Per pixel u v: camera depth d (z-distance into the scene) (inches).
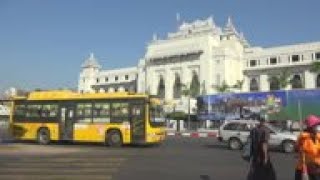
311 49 4190.5
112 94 1237.7
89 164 773.9
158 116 1232.2
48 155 940.6
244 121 1198.9
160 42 4963.1
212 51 4517.7
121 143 1213.7
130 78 5462.6
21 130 1330.0
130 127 1205.7
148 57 5012.3
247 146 432.1
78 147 1201.4
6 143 1332.4
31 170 685.9
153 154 1010.7
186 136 2171.5
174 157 944.9
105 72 5757.9
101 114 1238.9
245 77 4630.9
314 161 357.7
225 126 1214.9
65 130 1273.4
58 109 1289.4
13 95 1429.6
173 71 4817.9
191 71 4667.8
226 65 4429.1
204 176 655.1
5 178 603.8
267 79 4453.7
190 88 4379.9
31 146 1211.2
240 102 2615.7
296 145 381.1
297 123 2236.7
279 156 1032.2
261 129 428.5
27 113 1328.7
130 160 858.8
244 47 4909.0
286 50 4362.7
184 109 4301.2
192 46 4653.1
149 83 4987.7
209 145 1387.8
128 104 1215.6
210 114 2817.4
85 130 1250.0
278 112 2337.6
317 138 363.9
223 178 637.3
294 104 2281.0
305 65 4178.2
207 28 4638.3
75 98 1273.4
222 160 892.6
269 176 420.8
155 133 1210.6
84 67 5925.2
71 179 601.3
